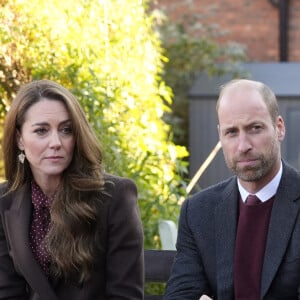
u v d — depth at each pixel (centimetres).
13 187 443
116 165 579
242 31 1313
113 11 631
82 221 425
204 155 1219
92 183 428
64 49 595
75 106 428
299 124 1224
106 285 436
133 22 644
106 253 436
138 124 616
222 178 1175
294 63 1231
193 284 423
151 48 665
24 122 427
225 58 1248
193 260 427
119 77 612
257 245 405
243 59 1248
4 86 595
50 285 423
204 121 1225
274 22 1308
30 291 436
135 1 652
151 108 643
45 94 426
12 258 439
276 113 400
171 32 1224
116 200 436
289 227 401
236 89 398
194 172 1209
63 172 432
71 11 608
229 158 399
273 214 405
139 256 439
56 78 589
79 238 423
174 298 422
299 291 394
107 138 579
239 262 406
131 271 435
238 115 393
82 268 423
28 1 590
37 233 433
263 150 393
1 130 615
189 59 1222
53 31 596
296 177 411
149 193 592
